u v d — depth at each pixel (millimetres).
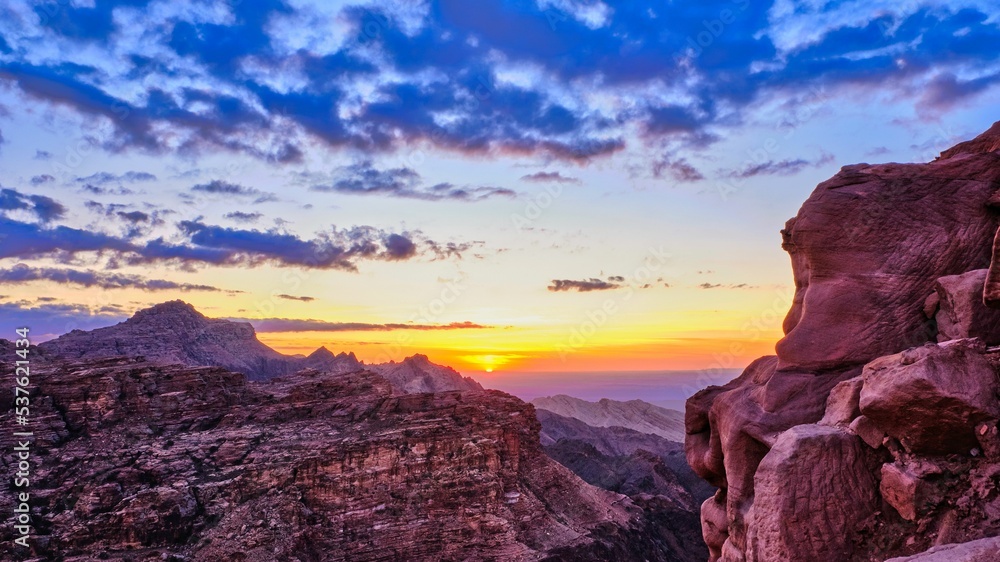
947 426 13336
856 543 14039
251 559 92125
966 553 10398
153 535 95500
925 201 17875
